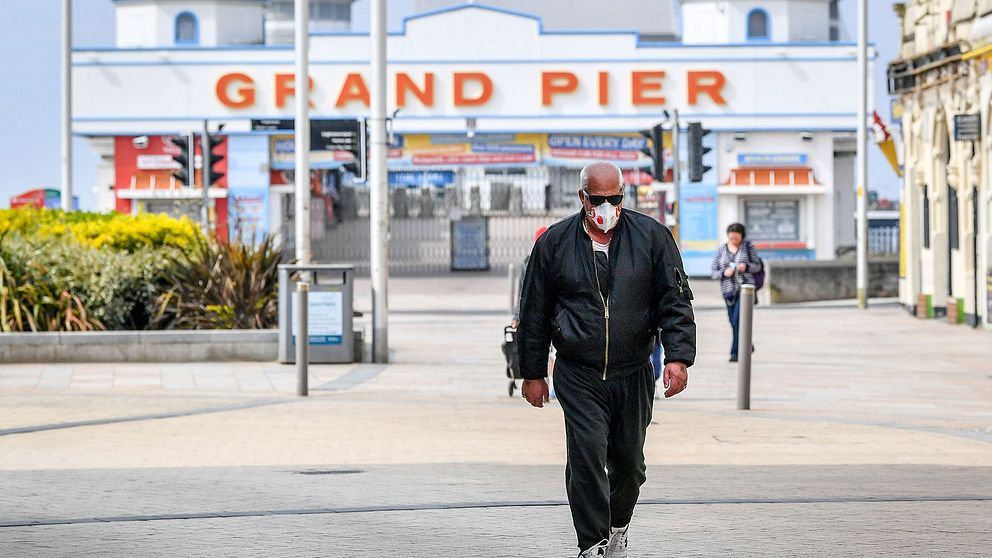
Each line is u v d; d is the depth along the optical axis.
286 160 93.69
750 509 15.87
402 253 103.75
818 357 40.28
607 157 95.00
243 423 24.73
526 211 100.31
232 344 36.69
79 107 93.56
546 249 12.35
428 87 93.50
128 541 14.07
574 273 12.17
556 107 93.88
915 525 14.86
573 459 12.16
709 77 93.62
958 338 46.97
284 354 36.25
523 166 94.94
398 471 19.05
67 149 60.16
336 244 101.31
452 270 99.50
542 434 23.30
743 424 25.00
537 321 12.46
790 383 33.19
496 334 48.69
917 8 55.38
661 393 30.22
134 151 93.94
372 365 37.00
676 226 56.03
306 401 28.50
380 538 14.20
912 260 58.22
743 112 93.69
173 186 93.50
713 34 108.50
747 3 107.94
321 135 49.62
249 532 14.54
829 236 94.50
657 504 16.20
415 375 34.41
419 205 103.38
